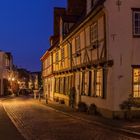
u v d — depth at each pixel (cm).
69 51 3997
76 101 3653
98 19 2764
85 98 3200
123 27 2481
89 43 3053
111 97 2464
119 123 2189
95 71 2895
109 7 2483
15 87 10438
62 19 4344
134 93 2466
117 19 2480
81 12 4316
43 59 7431
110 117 2475
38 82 11525
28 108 4103
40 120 2609
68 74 4097
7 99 6912
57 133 1866
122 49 2467
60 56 4688
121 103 2434
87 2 3253
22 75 13738
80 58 3419
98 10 2623
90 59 3017
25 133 1903
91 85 3020
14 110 3766
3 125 2314
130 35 2484
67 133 1858
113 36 2469
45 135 1800
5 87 8806
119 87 2439
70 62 3912
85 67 3172
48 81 6325
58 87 4950
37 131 1973
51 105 4409
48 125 2266
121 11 2486
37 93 8081
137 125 2073
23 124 2361
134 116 2427
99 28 2736
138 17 2503
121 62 2458
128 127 1981
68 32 4012
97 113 2803
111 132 1881
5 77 8800
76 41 3597
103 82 2650
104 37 2570
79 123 2355
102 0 2556
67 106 4053
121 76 2448
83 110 3156
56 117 2839
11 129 2095
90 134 1806
